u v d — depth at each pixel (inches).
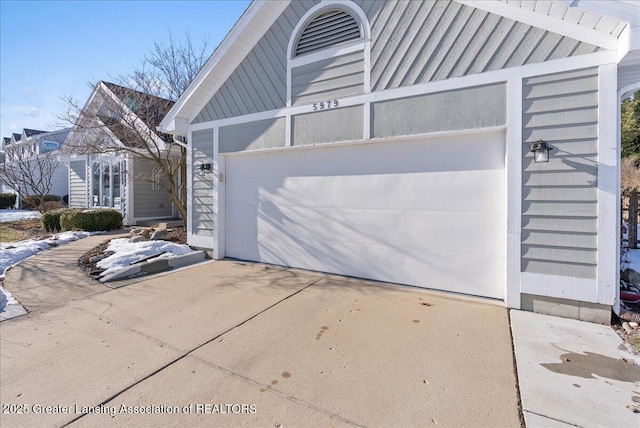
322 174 206.8
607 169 129.0
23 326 132.0
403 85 172.1
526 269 143.9
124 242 282.0
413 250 178.1
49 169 530.3
